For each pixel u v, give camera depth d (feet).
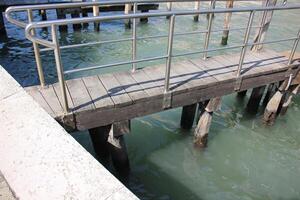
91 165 5.72
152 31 36.37
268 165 16.67
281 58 19.12
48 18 37.50
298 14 47.16
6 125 7.14
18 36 32.17
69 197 5.21
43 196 5.44
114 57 28.14
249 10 14.23
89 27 37.19
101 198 5.07
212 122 19.88
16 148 6.54
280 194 14.82
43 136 6.60
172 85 14.19
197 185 14.96
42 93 12.50
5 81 8.59
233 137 18.60
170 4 29.09
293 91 19.76
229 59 18.17
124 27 37.40
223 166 16.30
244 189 14.94
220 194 14.55
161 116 19.93
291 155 17.57
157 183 14.85
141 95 12.89
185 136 18.24
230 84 15.65
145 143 17.44
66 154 6.04
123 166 14.30
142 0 14.24
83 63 26.58
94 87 13.37
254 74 16.35
